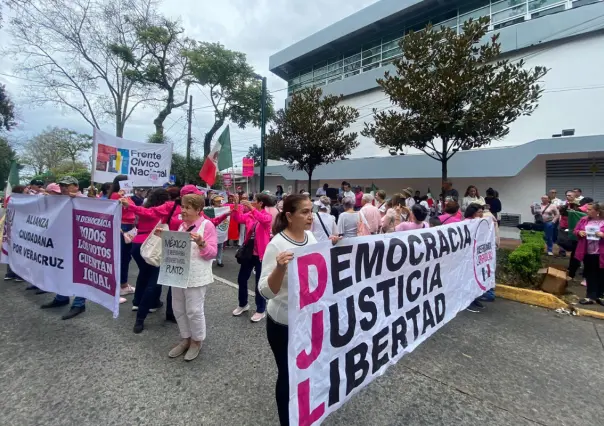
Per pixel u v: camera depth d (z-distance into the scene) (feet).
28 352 11.08
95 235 12.44
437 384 9.81
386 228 19.65
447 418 8.32
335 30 65.46
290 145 44.60
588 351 12.07
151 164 26.63
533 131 41.86
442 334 13.33
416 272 9.88
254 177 96.02
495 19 47.21
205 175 22.90
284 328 6.82
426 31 24.47
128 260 17.28
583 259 17.08
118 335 12.49
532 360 11.34
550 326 14.28
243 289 14.73
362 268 7.98
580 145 35.01
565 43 39.63
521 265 18.49
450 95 22.86
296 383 6.17
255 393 9.14
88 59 65.05
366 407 8.70
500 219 43.98
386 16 57.31
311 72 75.56
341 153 44.80
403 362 11.09
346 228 18.99
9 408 8.32
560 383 10.00
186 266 10.27
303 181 77.05
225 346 11.82
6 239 18.33
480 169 42.19
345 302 7.48
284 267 6.11
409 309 9.59
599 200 36.78
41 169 162.50
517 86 22.20
